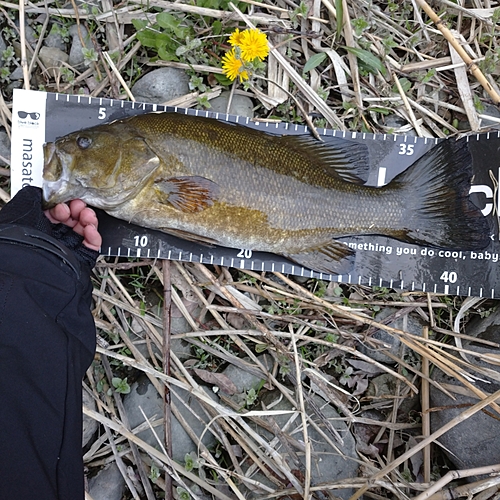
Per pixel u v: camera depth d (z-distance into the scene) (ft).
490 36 1.94
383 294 1.90
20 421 1.20
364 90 1.93
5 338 1.25
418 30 1.96
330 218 1.74
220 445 1.82
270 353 1.87
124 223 1.79
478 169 1.88
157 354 1.84
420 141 1.86
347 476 1.78
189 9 1.81
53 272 1.41
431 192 1.79
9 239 1.40
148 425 1.73
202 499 1.76
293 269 1.83
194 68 1.83
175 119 1.66
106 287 1.85
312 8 1.90
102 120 1.76
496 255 1.87
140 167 1.62
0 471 1.15
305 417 1.70
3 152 1.80
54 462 1.24
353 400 1.89
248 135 1.70
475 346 1.85
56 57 1.83
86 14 1.82
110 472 1.77
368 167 1.82
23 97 1.73
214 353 1.83
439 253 1.87
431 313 1.88
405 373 1.88
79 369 1.37
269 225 1.72
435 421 1.85
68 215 1.69
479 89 1.98
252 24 1.83
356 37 1.89
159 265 1.84
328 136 1.81
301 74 1.92
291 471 1.76
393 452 1.90
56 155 1.59
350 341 1.88
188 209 1.66
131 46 1.86
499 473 1.64
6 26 1.84
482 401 1.63
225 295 1.82
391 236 1.79
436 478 1.86
